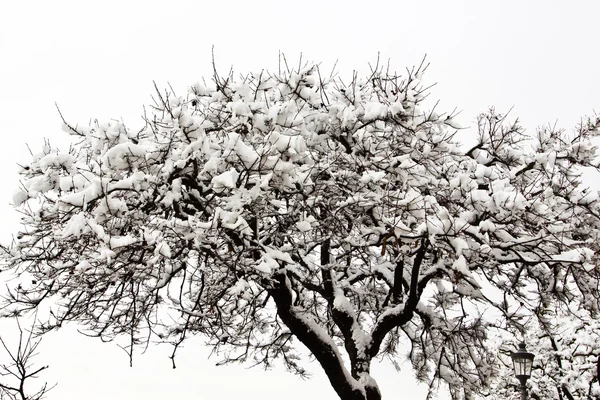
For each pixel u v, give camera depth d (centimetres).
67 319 912
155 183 775
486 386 1182
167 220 739
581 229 1071
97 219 722
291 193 865
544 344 2036
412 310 988
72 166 812
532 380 2067
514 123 1185
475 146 1192
